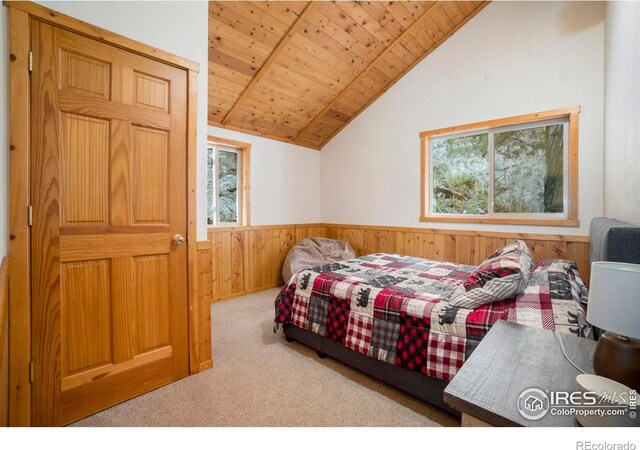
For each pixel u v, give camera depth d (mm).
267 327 2887
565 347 1001
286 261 4184
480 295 1609
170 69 1887
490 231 3361
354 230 4602
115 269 1688
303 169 4754
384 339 1816
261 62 3123
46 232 1459
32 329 1423
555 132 3025
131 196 1737
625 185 1772
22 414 1389
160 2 1830
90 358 1603
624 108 1809
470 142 3566
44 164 1449
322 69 3477
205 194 2121
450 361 1549
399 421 1588
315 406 1707
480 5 3342
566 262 2340
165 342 1897
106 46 1624
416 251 3941
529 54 3086
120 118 1682
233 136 3842
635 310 723
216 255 3684
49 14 1434
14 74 1362
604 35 2689
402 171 4059
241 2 2516
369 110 4363
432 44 3670
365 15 3029
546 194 3092
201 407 1688
